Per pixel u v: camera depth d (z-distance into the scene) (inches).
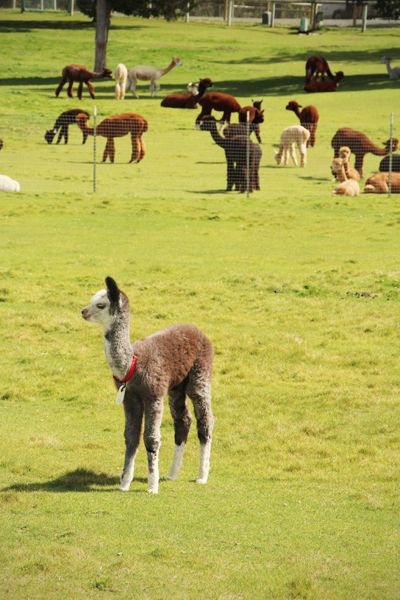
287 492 408.5
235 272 1010.1
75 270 1005.2
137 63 4092.0
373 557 306.7
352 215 1457.9
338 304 871.7
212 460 486.3
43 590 268.4
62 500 374.0
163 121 2623.0
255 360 704.4
